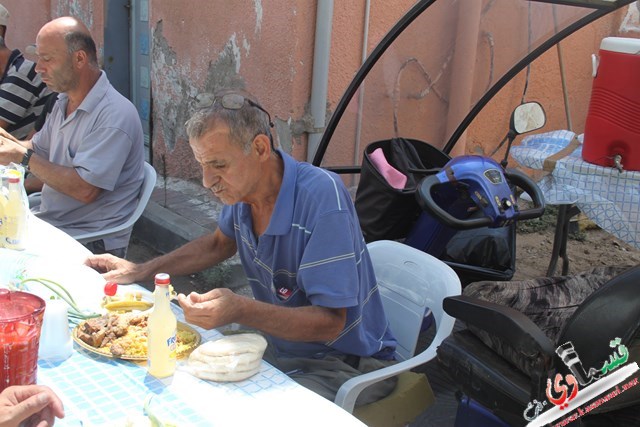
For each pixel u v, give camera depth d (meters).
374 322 2.24
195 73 5.17
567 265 4.02
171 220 4.99
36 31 7.43
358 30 4.40
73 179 3.14
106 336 1.76
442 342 2.09
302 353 2.22
